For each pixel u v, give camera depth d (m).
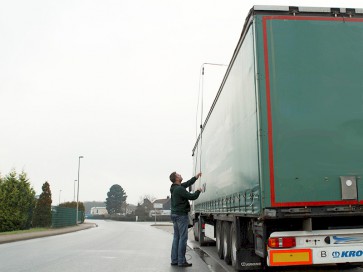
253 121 7.13
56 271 9.21
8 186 34.75
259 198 6.72
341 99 6.96
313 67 7.00
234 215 8.82
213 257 12.02
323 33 7.11
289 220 7.03
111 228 42.12
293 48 7.02
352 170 6.77
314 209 6.62
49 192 38.06
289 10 7.11
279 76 6.94
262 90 6.88
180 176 10.16
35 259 11.66
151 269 9.47
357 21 7.19
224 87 10.25
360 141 6.86
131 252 13.81
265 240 6.95
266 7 7.09
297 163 6.71
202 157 15.38
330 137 6.83
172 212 10.00
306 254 6.80
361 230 6.93
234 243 9.00
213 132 12.32
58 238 23.09
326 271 8.82
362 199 6.68
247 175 7.59
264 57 6.97
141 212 103.31
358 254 6.87
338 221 7.14
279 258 6.76
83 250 14.63
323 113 6.89
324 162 6.75
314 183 6.67
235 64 8.76
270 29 7.05
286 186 6.64
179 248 9.85
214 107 12.12
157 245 17.14
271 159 6.70
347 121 6.91
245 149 7.76
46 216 37.41
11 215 34.06
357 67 7.07
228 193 9.68
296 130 6.80
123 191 139.12
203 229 16.33
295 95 6.90
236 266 8.43
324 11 7.16
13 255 12.86
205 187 14.48
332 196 6.66
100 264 10.44
